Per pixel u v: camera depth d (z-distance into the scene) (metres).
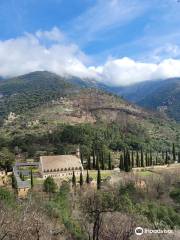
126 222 47.53
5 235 29.89
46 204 56.94
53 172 139.50
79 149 169.88
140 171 139.50
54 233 43.84
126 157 144.12
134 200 88.00
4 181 124.25
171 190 103.69
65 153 179.62
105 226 45.12
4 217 32.47
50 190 100.44
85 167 156.88
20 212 41.09
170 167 149.00
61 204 66.62
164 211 67.06
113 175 132.62
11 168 156.12
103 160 157.88
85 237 45.16
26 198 67.81
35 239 34.47
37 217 38.59
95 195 74.81
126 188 97.06
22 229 32.44
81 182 116.88
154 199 96.62
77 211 64.44
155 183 105.44
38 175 143.25
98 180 109.12
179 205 86.88
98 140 199.50
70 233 45.94
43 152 188.38
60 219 50.81
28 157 186.50
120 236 43.94
